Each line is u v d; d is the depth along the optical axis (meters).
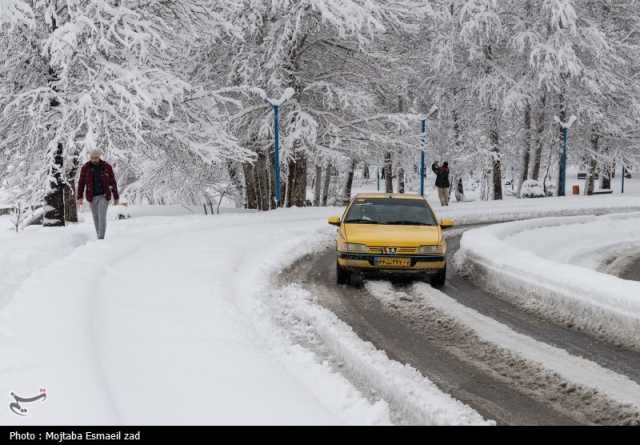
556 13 27.41
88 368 4.04
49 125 13.41
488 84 28.72
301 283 8.48
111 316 5.52
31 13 11.45
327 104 21.47
